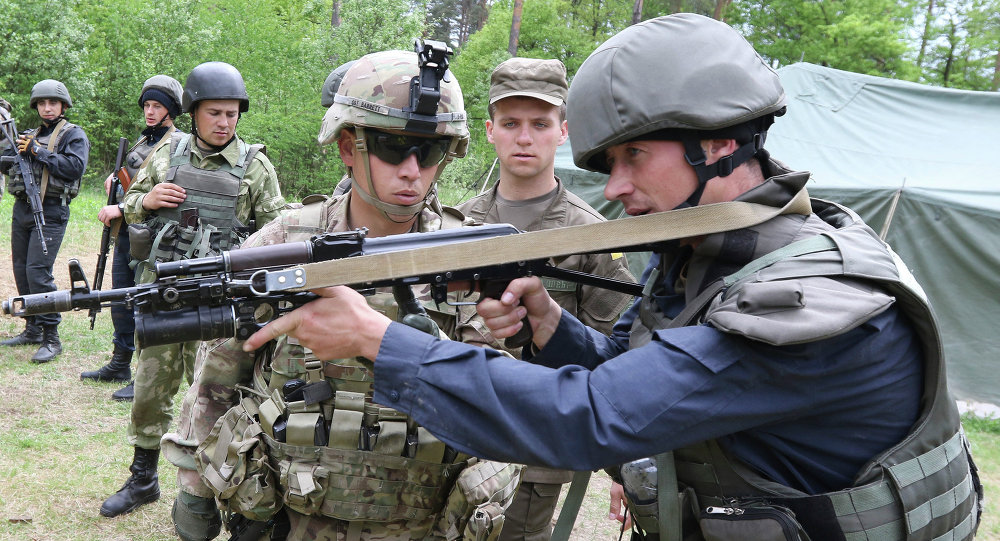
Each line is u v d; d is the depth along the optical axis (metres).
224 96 4.21
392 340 1.36
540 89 3.23
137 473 4.11
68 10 20.94
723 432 1.30
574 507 1.70
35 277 6.42
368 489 1.84
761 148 1.52
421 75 1.78
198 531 2.11
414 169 1.85
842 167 8.33
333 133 1.86
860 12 23.30
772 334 1.21
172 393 4.11
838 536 1.37
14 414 5.14
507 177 3.42
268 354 1.96
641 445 1.27
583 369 1.35
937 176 7.88
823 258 1.36
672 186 1.44
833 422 1.38
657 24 1.44
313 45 21.36
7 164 6.27
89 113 22.23
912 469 1.37
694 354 1.29
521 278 1.62
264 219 4.48
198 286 1.37
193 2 23.55
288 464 1.82
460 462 1.94
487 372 1.31
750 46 1.47
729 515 1.42
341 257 1.53
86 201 14.38
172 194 4.23
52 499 4.12
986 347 7.26
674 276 1.63
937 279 7.41
